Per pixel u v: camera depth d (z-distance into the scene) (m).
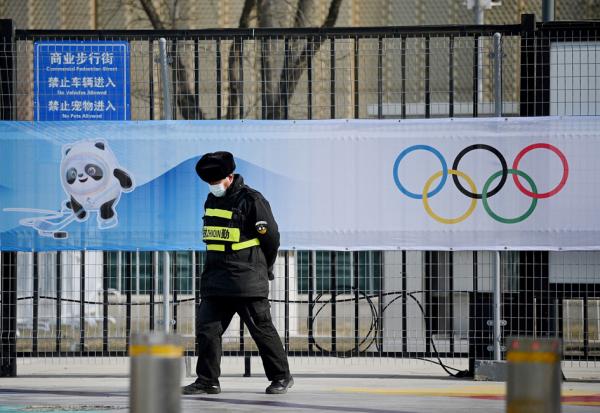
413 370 38.31
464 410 25.59
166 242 35.25
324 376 35.72
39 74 35.59
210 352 28.86
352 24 82.12
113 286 50.25
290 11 76.88
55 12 83.25
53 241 35.47
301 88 57.56
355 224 34.81
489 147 34.53
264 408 25.62
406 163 34.72
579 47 35.00
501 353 35.12
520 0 81.50
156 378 17.02
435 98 61.62
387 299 44.94
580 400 28.55
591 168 34.31
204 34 35.75
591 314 41.97
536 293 35.03
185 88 55.94
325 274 51.22
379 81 35.88
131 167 35.31
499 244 34.53
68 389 31.56
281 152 34.97
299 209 34.91
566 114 35.28
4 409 25.80
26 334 49.03
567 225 34.34
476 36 35.12
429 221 34.69
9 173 35.44
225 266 28.34
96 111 35.50
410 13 82.06
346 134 34.84
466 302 41.25
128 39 35.62
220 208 28.52
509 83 58.38
